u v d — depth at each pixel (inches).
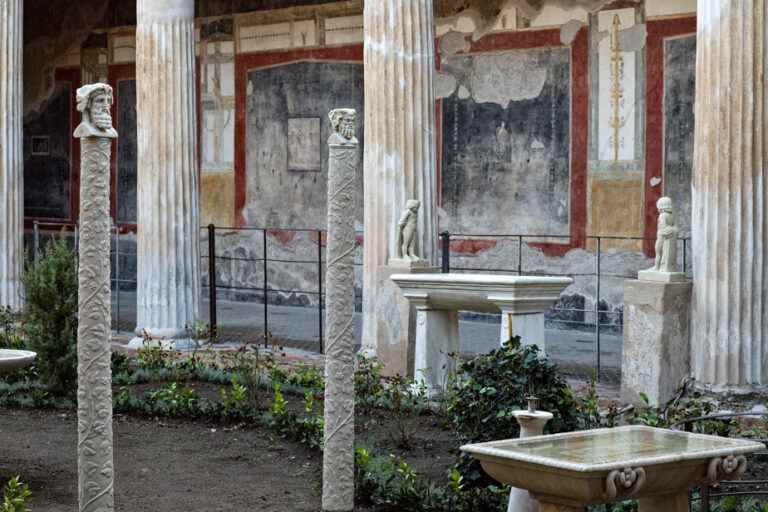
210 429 475.2
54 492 378.6
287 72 938.7
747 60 493.7
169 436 463.8
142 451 439.5
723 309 494.6
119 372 582.9
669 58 742.5
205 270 991.0
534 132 804.0
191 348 709.3
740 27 493.4
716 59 497.4
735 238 494.0
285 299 941.8
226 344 734.5
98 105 283.9
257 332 785.6
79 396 286.0
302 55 929.5
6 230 752.3
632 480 244.7
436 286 508.4
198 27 989.8
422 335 523.2
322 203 922.7
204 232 992.9
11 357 400.5
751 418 479.2
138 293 717.3
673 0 739.4
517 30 809.5
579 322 781.9
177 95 711.1
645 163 753.6
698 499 337.1
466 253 837.2
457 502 347.9
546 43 796.0
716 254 496.1
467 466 359.3
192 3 719.1
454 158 841.5
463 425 365.7
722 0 495.2
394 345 585.9
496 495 348.2
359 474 364.8
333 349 341.4
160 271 708.7
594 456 255.1
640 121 755.4
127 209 1035.9
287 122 940.0
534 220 805.2
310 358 677.9
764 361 495.2
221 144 979.9
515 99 812.0
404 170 604.7
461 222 840.3
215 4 979.3
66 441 456.8
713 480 261.6
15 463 418.0
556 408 370.6
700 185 503.2
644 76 753.0
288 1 936.3
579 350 695.7
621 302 761.6
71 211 1063.6
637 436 279.9
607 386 577.6
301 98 932.0
